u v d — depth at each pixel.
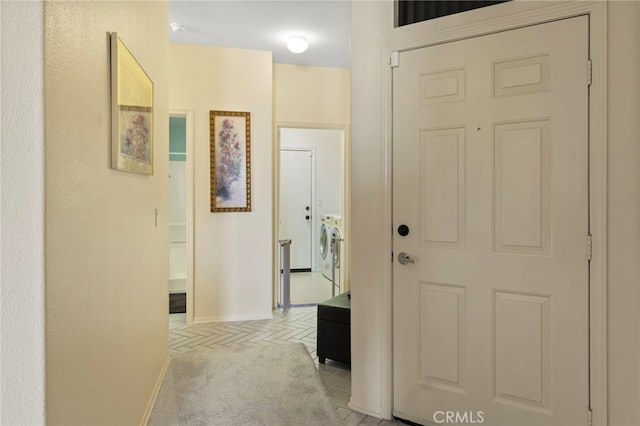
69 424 1.06
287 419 2.00
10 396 0.91
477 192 1.81
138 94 1.74
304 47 3.62
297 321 3.70
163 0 2.44
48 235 0.93
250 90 3.68
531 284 1.71
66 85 1.02
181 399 2.18
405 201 1.98
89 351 1.20
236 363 2.68
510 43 1.73
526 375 1.73
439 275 1.90
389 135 2.00
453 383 1.88
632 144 1.52
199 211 3.60
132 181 1.71
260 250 3.74
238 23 3.34
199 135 3.56
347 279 4.43
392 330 2.02
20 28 0.89
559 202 1.65
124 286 1.59
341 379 2.51
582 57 1.60
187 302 3.59
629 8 1.52
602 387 1.58
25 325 0.91
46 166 0.91
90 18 1.18
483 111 1.79
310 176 6.01
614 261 1.56
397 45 1.97
